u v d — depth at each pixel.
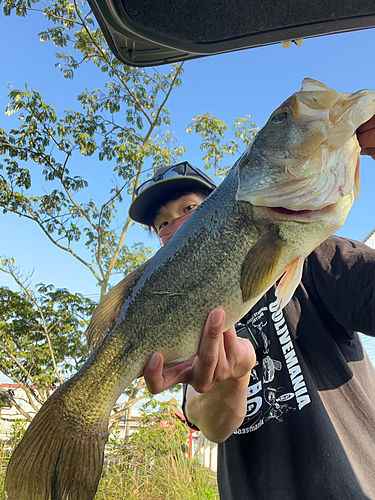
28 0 2.39
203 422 0.49
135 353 0.42
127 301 0.44
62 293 2.66
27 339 2.54
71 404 0.43
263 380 0.48
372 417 0.43
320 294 0.47
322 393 0.44
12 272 2.52
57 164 2.63
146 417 2.04
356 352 0.48
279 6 0.33
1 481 1.40
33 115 2.54
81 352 2.52
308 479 0.40
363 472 0.39
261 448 0.45
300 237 0.38
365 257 0.43
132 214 0.77
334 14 0.34
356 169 0.37
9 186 2.57
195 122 2.88
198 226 0.42
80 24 2.44
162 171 0.73
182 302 0.41
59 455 0.41
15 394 2.76
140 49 0.38
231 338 0.40
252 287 0.38
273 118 0.40
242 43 0.37
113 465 1.71
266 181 0.39
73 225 2.70
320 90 0.38
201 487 1.52
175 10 0.34
